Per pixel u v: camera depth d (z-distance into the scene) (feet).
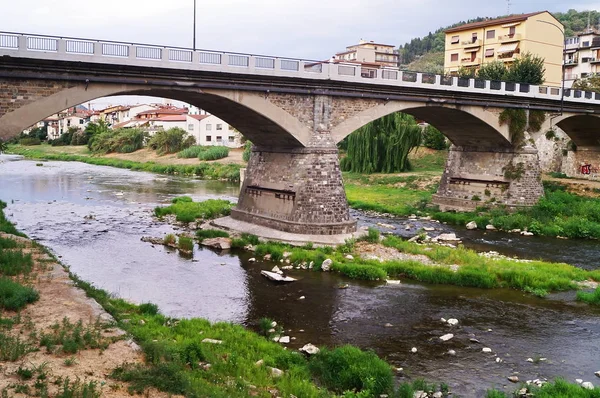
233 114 120.57
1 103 87.45
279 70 110.42
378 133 230.07
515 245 123.34
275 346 61.21
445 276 93.35
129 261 100.22
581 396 50.37
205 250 111.04
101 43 92.73
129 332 53.36
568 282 90.94
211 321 71.05
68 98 92.79
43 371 41.34
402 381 55.67
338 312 77.25
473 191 163.22
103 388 39.52
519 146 155.74
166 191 204.44
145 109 491.31
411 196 185.88
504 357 62.49
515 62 221.66
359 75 121.29
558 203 154.92
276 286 88.79
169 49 98.84
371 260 102.06
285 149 124.67
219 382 46.88
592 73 311.68
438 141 255.50
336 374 55.01
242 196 137.80
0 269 70.95
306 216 118.01
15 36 85.76
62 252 105.09
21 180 232.53
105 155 376.68
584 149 199.82
